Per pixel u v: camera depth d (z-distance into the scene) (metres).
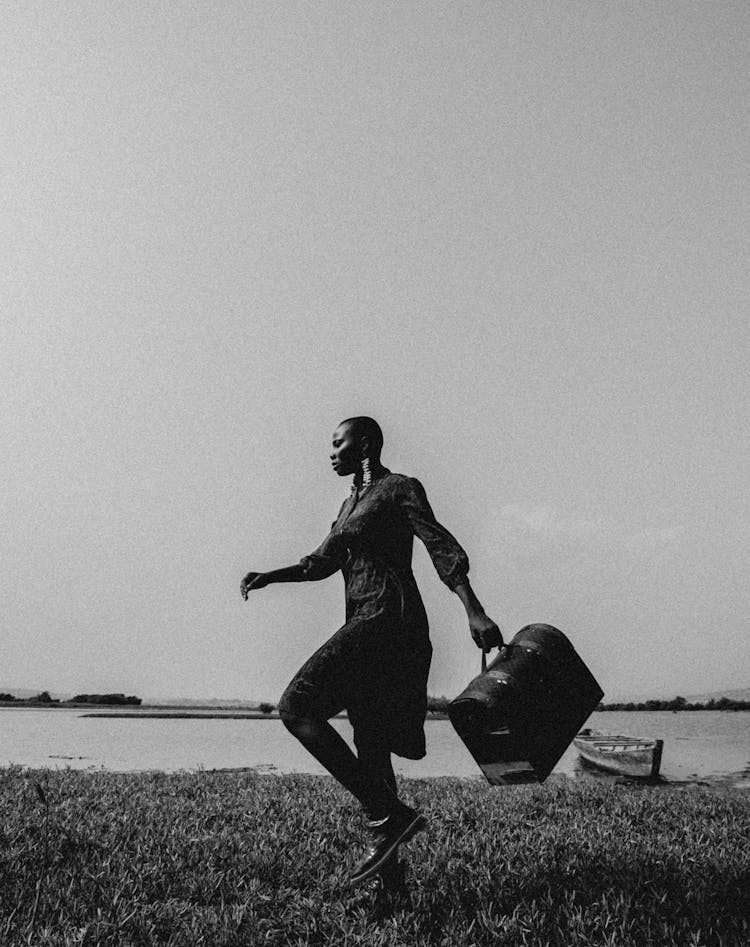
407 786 7.98
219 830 4.97
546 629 3.53
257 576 3.47
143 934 3.06
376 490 3.69
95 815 5.21
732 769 12.15
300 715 3.37
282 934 3.13
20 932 2.99
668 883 3.73
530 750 3.37
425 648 3.56
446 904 3.44
